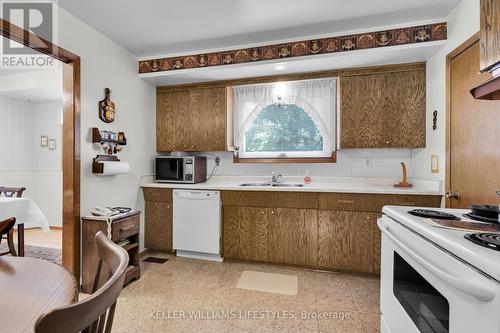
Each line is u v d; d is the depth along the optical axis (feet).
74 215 7.19
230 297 6.93
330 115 10.04
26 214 8.71
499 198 5.25
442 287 2.67
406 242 3.52
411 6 6.79
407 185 8.80
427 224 3.31
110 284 2.05
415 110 8.59
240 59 9.09
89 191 7.76
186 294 7.07
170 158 10.43
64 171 7.29
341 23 7.66
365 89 9.01
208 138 10.64
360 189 8.12
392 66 8.75
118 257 2.71
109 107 8.39
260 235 9.09
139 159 10.16
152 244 10.23
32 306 2.45
